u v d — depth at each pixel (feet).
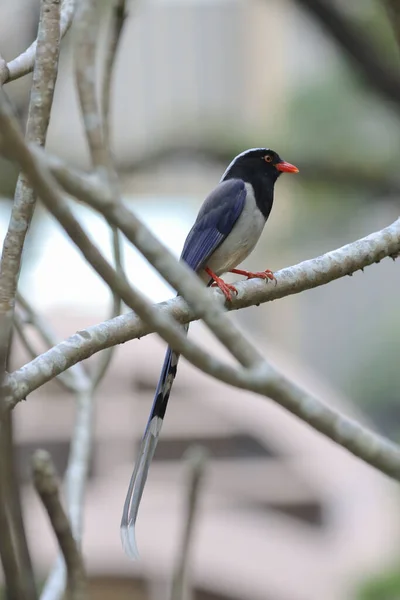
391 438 51.31
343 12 44.16
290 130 46.88
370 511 38.29
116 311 26.45
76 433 28.50
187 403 41.24
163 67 64.85
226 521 36.50
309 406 15.28
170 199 53.36
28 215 19.06
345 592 34.58
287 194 47.60
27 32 39.99
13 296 19.10
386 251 25.88
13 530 21.29
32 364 20.51
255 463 40.09
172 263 14.79
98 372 29.09
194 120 50.21
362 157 46.16
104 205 14.32
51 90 20.07
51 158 14.05
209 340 40.68
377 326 67.21
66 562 19.51
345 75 46.39
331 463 39.88
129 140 55.67
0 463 19.29
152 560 34.45
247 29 65.57
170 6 66.49
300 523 38.32
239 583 34.71
